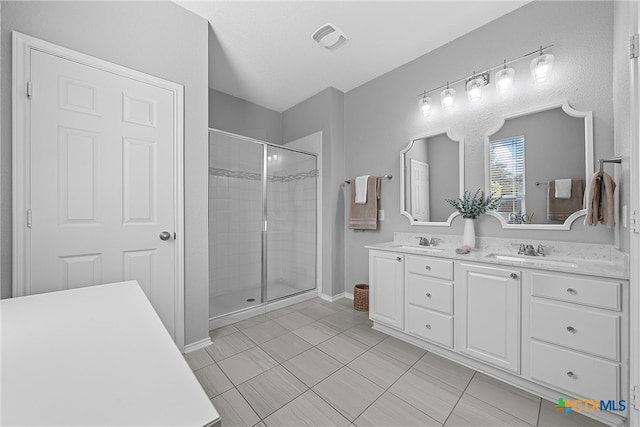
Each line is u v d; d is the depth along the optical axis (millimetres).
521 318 1590
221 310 2658
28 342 707
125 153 1734
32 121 1431
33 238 1435
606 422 1344
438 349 2004
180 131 1966
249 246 3039
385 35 2328
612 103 1649
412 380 1695
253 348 2092
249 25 2197
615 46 1571
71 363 601
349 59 2689
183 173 1984
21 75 1402
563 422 1361
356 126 3252
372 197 2939
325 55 2627
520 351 1593
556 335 1462
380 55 2619
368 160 3117
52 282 1488
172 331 1939
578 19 1779
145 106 1813
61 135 1516
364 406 1471
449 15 2104
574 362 1406
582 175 1760
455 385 1646
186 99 2006
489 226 2156
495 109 2139
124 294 1167
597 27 1708
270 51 2545
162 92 1887
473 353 1782
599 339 1335
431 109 2547
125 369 580
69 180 1540
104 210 1655
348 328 2463
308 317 2729
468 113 2295
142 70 1803
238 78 3051
